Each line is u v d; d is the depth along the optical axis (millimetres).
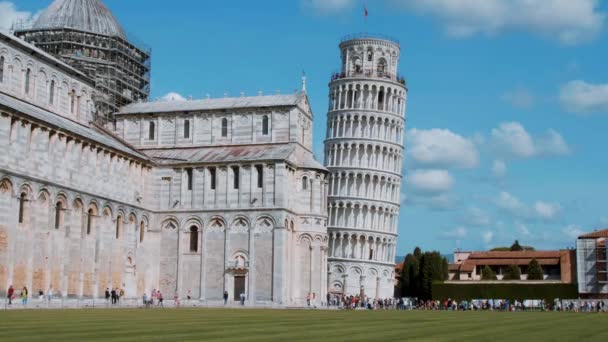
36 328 33781
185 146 109750
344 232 154250
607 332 39531
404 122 165250
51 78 96438
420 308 125625
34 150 76938
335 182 158125
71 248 83125
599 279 148375
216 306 92938
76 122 101750
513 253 182625
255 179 99875
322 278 105562
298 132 108188
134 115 111938
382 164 158875
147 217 101438
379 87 160875
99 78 112625
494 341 31266
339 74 164500
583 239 150625
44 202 78562
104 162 90688
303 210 104250
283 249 97688
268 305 96375
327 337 31688
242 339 29578
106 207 90500
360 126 159125
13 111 72812
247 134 108188
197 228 101312
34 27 115625
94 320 42719
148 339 28578
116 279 93125
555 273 178000
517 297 141125
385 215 158000
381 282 154875
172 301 99625
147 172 102188
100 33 114438
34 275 76750
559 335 36156
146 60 124625
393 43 164500
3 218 71938
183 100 116500
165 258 101688
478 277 180125
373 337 32406
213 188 101438
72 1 115688
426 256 154500
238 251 99125
